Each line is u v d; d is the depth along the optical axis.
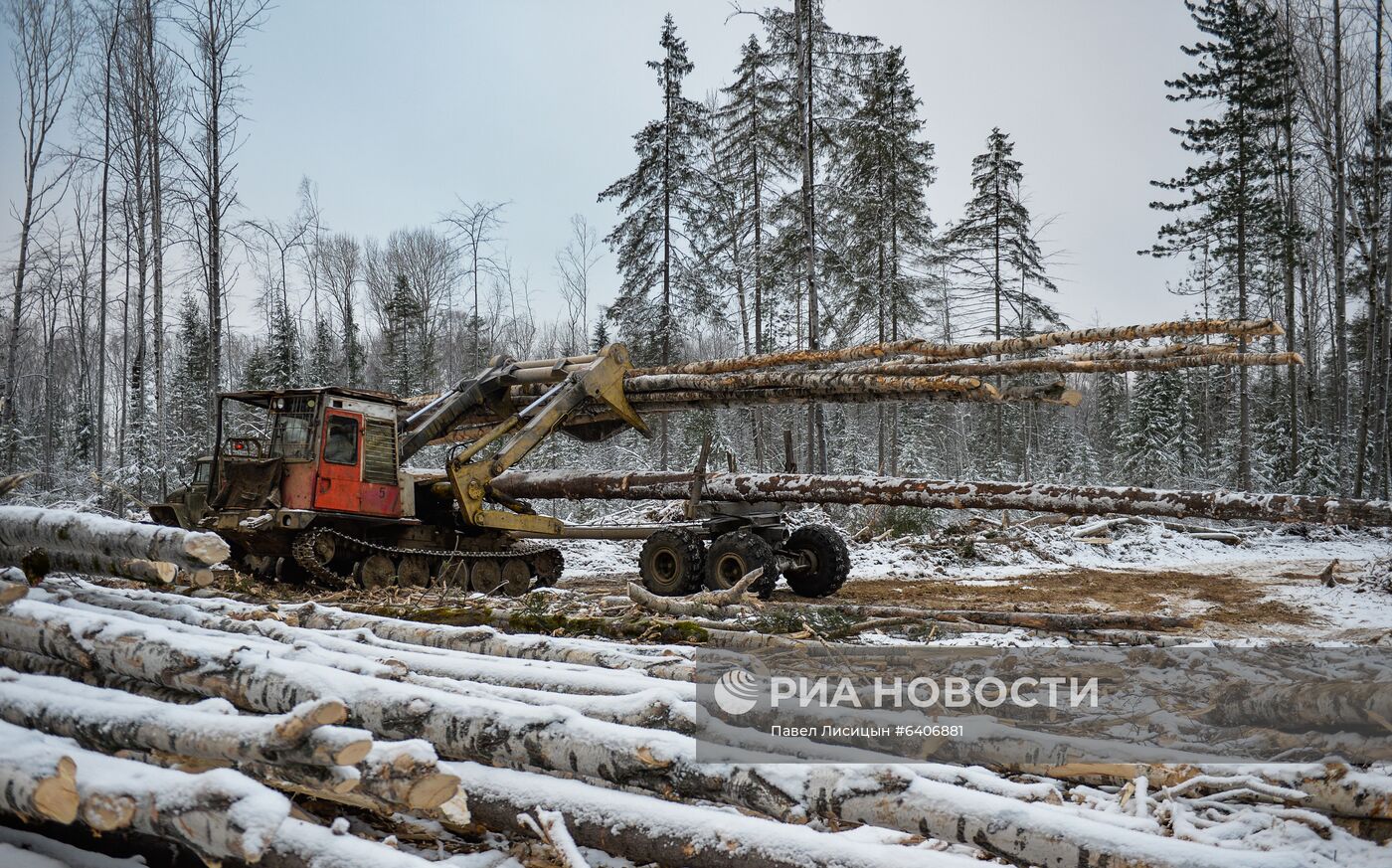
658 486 12.48
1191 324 8.62
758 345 30.25
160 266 21.38
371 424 11.09
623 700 3.62
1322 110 28.50
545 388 12.36
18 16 23.20
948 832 2.72
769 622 7.21
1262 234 34.31
